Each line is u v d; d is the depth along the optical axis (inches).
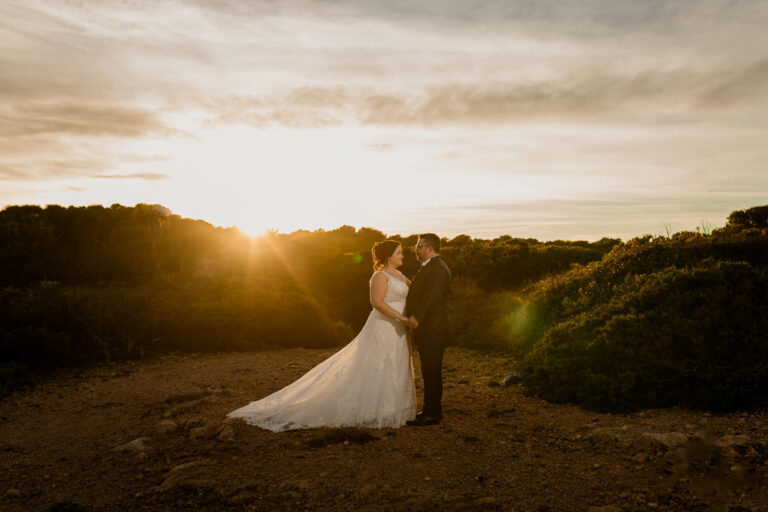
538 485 150.2
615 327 243.4
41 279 795.4
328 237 948.6
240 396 267.7
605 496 141.3
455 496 143.9
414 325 209.9
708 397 204.7
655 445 169.9
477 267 609.3
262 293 485.7
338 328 462.0
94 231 929.5
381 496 145.9
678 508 132.6
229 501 147.3
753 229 421.7
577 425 204.1
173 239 900.0
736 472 148.7
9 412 251.8
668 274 276.2
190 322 412.2
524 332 382.9
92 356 367.6
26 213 950.4
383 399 211.9
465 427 207.5
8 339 336.2
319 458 176.9
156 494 155.8
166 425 215.9
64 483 168.6
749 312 235.9
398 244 223.5
